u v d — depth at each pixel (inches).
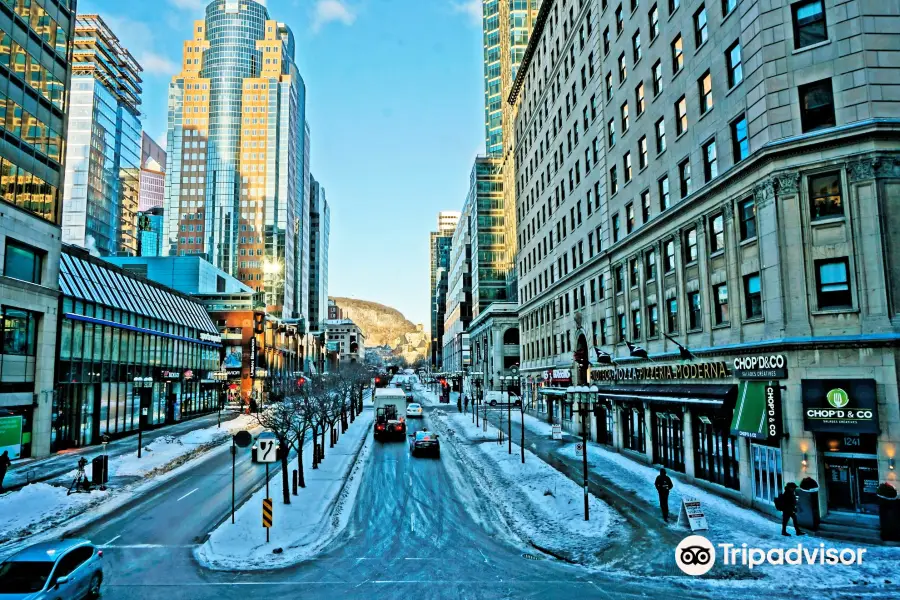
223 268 6712.6
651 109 1171.9
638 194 1232.2
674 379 1042.7
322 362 6215.6
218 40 7116.1
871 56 714.8
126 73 6633.9
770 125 764.0
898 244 688.4
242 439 723.4
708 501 836.6
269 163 6948.8
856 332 689.6
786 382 730.8
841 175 718.5
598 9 1485.0
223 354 3430.1
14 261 1290.6
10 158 1266.0
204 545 665.6
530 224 2311.8
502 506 858.1
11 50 1275.8
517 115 2556.6
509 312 3715.6
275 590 531.5
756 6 791.7
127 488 986.1
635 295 1250.0
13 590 423.2
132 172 5989.2
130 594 520.4
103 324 1657.2
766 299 770.2
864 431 663.8
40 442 1343.5
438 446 1336.1
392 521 773.3
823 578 537.6
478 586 539.8
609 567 583.2
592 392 812.0
